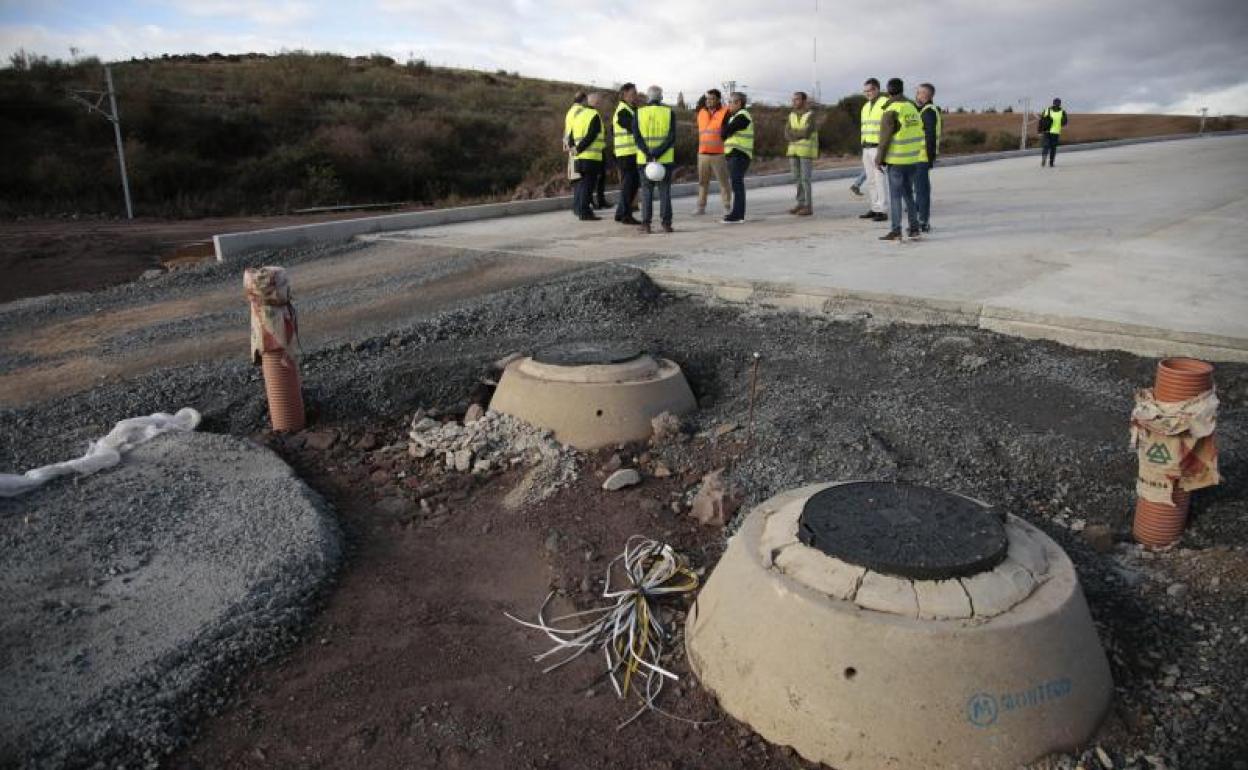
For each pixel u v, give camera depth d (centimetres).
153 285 1041
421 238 1184
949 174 2094
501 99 4412
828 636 296
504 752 311
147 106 2948
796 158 1292
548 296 798
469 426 586
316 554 428
